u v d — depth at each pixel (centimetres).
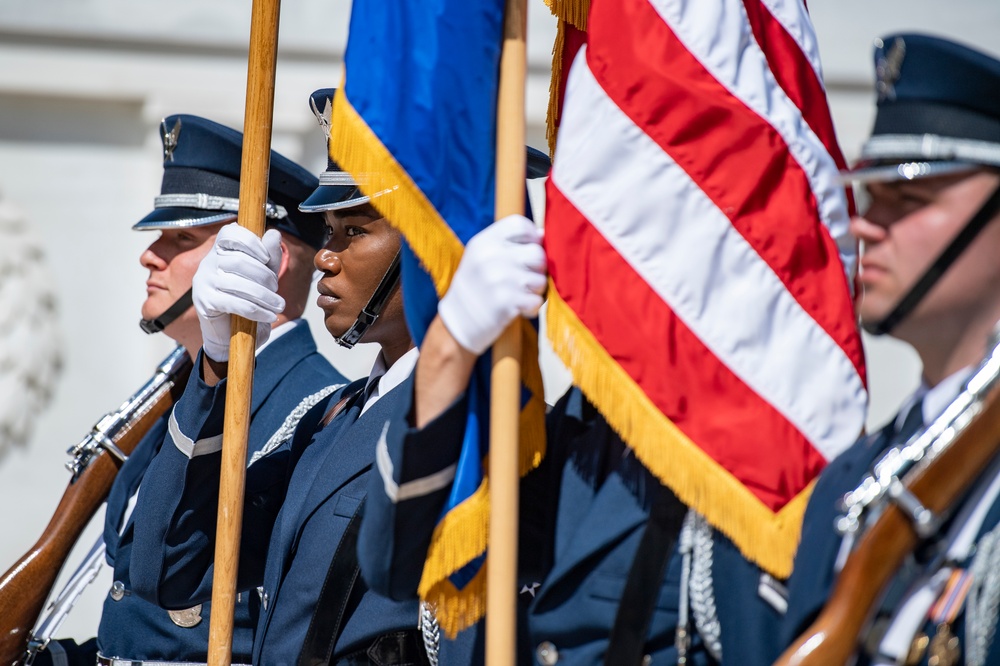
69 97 2288
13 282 2258
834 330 803
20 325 2253
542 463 885
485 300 783
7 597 1235
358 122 854
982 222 652
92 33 2277
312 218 1288
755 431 774
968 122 660
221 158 1286
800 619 693
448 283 848
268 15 994
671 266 795
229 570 969
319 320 2148
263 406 1198
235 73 2312
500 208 817
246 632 1134
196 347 1287
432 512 824
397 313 1024
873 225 677
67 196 2297
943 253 655
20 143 2294
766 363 788
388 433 819
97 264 2302
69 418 2277
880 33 2339
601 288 792
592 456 816
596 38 835
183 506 1062
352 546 955
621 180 806
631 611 769
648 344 784
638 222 801
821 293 809
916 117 671
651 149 809
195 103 2300
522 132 827
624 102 816
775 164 813
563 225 805
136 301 2308
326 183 1039
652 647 774
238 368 985
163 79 2295
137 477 1268
